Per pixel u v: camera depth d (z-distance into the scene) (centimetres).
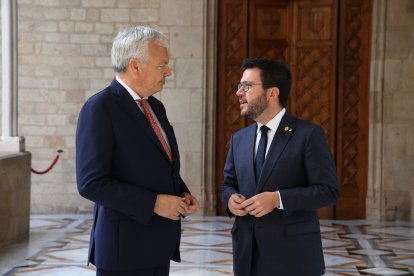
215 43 848
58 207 845
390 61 827
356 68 848
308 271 261
